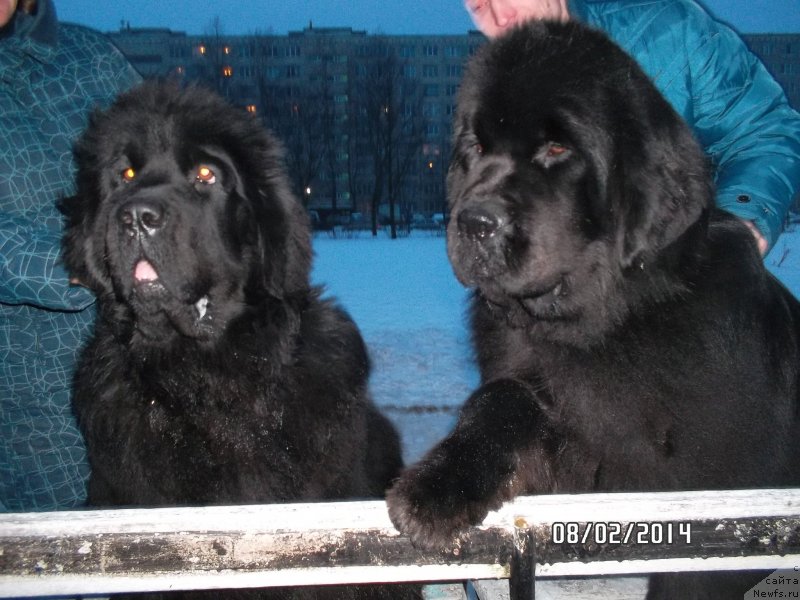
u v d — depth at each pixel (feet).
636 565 4.97
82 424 7.86
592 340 6.79
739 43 8.86
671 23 8.54
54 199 8.35
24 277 7.48
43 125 8.41
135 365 7.70
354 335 8.54
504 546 5.02
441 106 149.69
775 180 8.07
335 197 111.24
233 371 7.73
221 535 4.79
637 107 6.60
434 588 8.61
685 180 6.57
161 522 4.76
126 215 7.13
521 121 6.75
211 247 7.61
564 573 5.01
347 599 7.59
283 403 7.75
